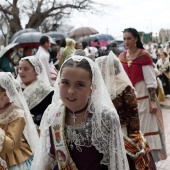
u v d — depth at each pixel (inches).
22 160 90.7
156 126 145.5
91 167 63.2
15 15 952.3
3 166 86.8
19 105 94.0
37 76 130.3
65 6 958.4
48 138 69.2
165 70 367.9
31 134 95.5
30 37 377.4
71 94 60.2
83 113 63.4
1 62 251.6
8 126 88.4
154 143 144.9
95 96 63.6
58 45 358.6
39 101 124.9
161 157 148.2
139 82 144.6
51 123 66.6
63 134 64.0
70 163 64.2
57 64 299.3
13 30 962.1
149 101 145.0
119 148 62.7
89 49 368.8
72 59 61.9
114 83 97.0
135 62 145.3
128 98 95.1
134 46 148.6
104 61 99.4
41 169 70.5
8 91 90.4
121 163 62.5
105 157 63.4
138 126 93.2
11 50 259.0
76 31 568.1
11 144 84.6
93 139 62.0
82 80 60.4
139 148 85.3
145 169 85.7
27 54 296.4
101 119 62.2
